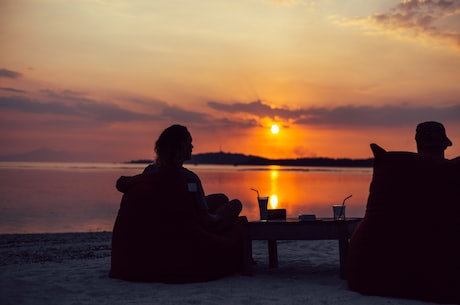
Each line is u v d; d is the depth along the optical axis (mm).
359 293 4348
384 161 4371
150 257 4863
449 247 4008
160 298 4230
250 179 55031
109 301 4133
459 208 4062
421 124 4637
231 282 4891
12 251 7621
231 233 5293
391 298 4152
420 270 4051
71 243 8805
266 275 5297
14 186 35812
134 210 4984
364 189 35281
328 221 4918
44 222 14578
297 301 4102
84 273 5348
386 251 4199
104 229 13016
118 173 79438
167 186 4918
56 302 4117
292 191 31719
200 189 5043
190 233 4887
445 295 3967
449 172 4125
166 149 4969
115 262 5059
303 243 8117
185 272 4824
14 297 4254
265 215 5406
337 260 6383
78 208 19125
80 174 71500
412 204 4148
